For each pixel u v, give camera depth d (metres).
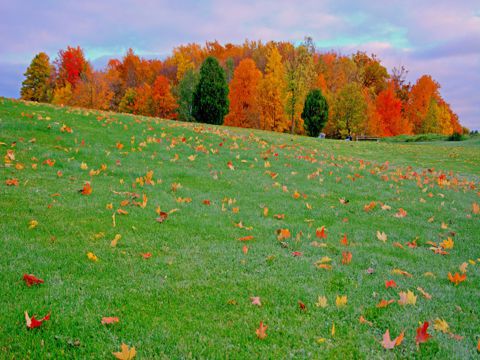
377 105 54.12
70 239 5.57
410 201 10.11
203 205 8.10
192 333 3.61
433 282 5.09
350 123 44.28
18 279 4.30
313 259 5.61
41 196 7.22
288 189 10.27
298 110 41.41
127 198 7.87
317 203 9.16
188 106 52.38
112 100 64.50
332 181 11.78
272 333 3.69
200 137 16.22
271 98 43.06
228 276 4.85
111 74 65.69
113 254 5.23
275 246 6.07
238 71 45.03
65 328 3.53
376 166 16.06
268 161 13.62
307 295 4.46
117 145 12.41
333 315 4.03
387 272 5.29
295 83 40.03
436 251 6.42
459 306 4.43
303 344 3.53
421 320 4.04
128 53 76.81
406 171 15.89
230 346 3.44
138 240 5.83
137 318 3.78
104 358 3.21
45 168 9.22
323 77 56.91
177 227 6.61
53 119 14.38
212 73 36.19
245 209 8.10
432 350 3.52
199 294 4.33
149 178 9.56
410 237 7.11
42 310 3.73
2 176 8.08
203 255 5.49
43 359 3.14
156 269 4.91
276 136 24.41
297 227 7.09
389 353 3.43
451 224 8.32
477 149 26.95
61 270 4.63
